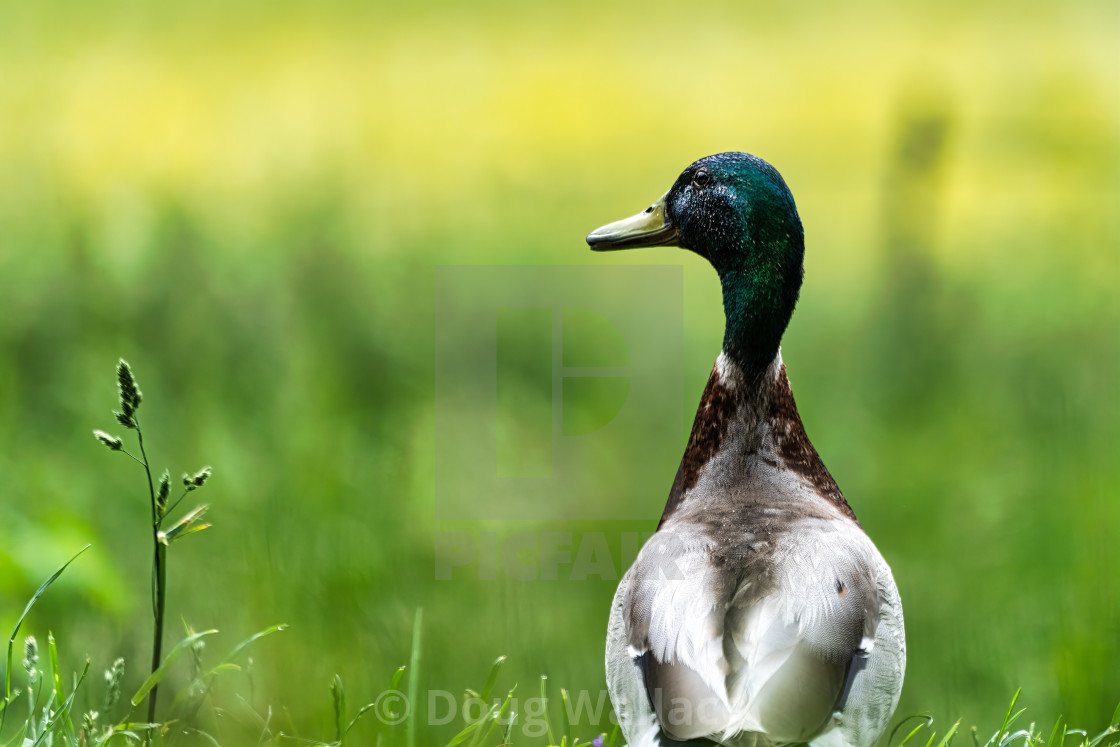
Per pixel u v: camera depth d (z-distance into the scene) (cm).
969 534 973
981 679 805
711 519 575
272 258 1398
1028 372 1323
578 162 2414
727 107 2903
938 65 3122
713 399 625
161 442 1041
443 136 2536
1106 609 797
